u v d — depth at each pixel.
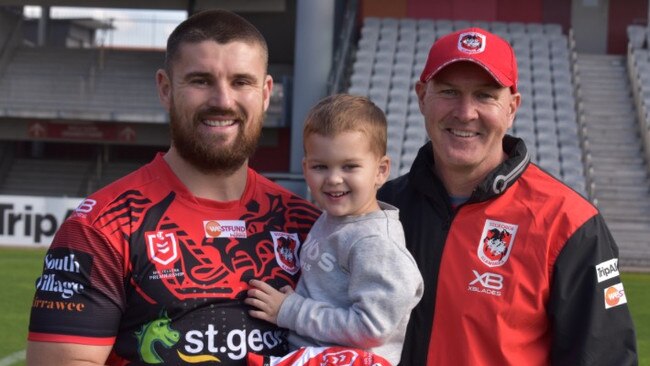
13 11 23.19
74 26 29.19
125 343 2.57
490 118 2.99
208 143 2.63
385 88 18.00
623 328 2.86
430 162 3.15
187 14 22.58
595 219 2.91
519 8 20.19
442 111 3.01
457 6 20.22
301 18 17.81
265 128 20.81
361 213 2.82
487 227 2.97
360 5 20.41
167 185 2.69
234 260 2.69
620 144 17.12
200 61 2.61
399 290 2.67
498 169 2.96
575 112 17.48
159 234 2.60
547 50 18.95
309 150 2.85
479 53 2.94
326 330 2.67
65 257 2.54
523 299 2.88
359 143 2.78
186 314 2.58
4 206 14.95
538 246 2.88
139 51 23.47
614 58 19.50
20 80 22.23
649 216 15.37
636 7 20.05
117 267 2.54
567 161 15.91
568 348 2.85
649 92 17.38
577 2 20.16
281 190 2.97
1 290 10.21
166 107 2.74
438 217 3.06
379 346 2.71
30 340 2.54
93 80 22.20
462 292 2.95
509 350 2.88
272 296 2.70
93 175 22.88
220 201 2.74
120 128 21.20
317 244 2.83
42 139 21.31
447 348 2.94
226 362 2.60
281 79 21.89
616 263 2.92
